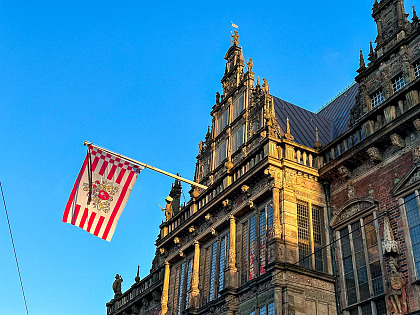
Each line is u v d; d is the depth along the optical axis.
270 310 24.00
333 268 25.23
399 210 22.59
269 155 26.81
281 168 26.92
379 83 26.88
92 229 24.84
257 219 27.67
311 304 23.91
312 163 28.30
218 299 27.89
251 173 27.83
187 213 35.09
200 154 38.81
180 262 34.62
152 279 42.56
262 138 31.06
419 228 21.58
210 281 30.41
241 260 28.12
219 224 30.55
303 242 25.61
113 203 25.39
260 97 33.03
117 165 26.02
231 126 35.72
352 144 26.48
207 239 32.16
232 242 28.83
